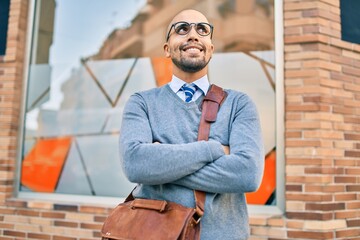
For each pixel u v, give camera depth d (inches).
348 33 110.5
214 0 129.4
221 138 51.3
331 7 107.7
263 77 116.8
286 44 106.5
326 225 96.5
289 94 104.0
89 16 142.7
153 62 133.3
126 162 48.3
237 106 54.0
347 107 105.4
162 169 45.8
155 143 48.6
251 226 101.9
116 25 140.1
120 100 132.6
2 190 125.4
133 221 45.9
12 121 128.7
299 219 98.2
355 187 102.8
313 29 104.0
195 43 54.1
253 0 123.0
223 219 48.1
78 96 136.4
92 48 139.9
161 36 135.2
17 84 131.3
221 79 122.4
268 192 107.3
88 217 116.3
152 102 55.1
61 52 141.3
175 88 56.0
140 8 139.3
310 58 103.5
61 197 126.0
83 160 130.0
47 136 134.2
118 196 124.1
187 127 51.3
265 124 112.7
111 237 45.6
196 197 46.7
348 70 107.5
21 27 133.6
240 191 46.6
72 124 134.0
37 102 136.4
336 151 101.4
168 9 136.2
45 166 131.7
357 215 101.8
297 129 101.7
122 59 136.5
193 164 45.9
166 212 45.6
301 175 99.4
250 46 121.0
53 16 143.6
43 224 120.0
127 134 51.5
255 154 48.5
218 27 126.6
